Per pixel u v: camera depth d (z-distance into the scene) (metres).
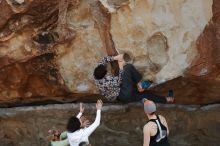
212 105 7.94
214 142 8.26
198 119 8.07
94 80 7.48
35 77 7.53
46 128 8.13
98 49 7.33
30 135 8.23
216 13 6.97
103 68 7.15
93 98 7.85
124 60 7.35
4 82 7.58
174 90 7.61
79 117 7.36
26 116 8.02
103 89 7.25
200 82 7.39
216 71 7.16
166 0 7.05
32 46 7.27
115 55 7.31
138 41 7.24
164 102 7.63
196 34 7.11
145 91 7.55
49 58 7.37
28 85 7.64
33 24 7.16
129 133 8.22
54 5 7.09
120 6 7.10
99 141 8.30
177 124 8.14
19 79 7.54
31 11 7.09
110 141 8.30
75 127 7.03
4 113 7.99
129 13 7.13
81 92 7.59
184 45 7.17
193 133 8.21
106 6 7.12
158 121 6.70
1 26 7.17
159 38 7.22
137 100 7.50
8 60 7.35
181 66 7.21
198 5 7.05
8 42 7.26
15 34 7.21
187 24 7.11
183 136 8.24
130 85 7.24
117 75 7.44
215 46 7.05
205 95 7.71
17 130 8.23
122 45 7.27
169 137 8.24
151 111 6.69
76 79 7.51
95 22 7.21
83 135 7.02
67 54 7.36
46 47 7.27
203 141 8.30
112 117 8.04
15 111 7.96
